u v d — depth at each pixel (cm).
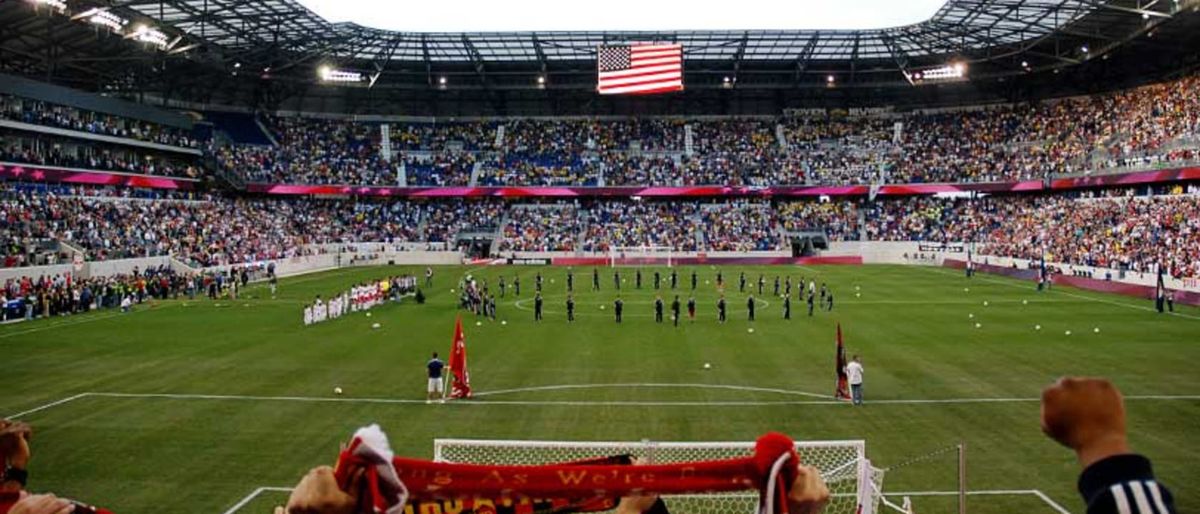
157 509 1759
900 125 10588
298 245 8856
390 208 10238
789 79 10644
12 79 6644
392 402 2717
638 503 324
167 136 8531
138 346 3831
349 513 263
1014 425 2391
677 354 3625
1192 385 2869
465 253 9694
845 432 2338
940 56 9538
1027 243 7931
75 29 6838
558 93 11231
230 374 3175
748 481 313
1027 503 1766
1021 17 7756
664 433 2336
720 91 11169
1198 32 7625
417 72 10388
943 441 2234
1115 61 9088
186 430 2370
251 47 8456
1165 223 6656
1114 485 284
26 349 3738
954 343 3841
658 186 10069
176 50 7538
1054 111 9712
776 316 4888
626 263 9456
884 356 3522
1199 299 5159
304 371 3241
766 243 9594
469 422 2462
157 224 7450
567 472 320
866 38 9075
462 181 10194
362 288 5316
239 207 9081
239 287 6725
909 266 8888
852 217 9894
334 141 10538
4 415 2538
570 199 10544
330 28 8288
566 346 3859
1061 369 3195
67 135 7244
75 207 6838
